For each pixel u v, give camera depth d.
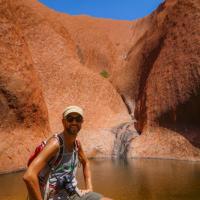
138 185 9.73
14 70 15.99
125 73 28.62
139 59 27.56
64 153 3.02
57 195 3.05
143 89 24.86
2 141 14.43
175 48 21.11
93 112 24.14
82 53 39.53
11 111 15.41
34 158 3.04
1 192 9.02
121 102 26.94
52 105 22.83
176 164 15.55
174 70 20.50
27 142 15.40
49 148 2.95
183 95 19.34
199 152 17.62
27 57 17.56
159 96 20.92
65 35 28.38
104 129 23.03
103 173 12.55
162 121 20.30
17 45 17.05
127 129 22.44
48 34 25.20
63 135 3.06
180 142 18.72
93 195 3.17
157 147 19.52
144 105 22.36
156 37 25.91
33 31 24.52
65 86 24.12
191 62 19.58
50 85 23.59
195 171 12.73
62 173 3.04
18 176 12.34
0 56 15.67
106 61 40.25
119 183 10.12
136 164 15.78
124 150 20.59
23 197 8.30
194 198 7.91
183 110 19.25
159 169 13.54
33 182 2.81
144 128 21.17
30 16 24.80
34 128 16.50
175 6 23.03
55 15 29.39
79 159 3.49
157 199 7.86
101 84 26.02
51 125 21.62
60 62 24.88
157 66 22.09
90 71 26.38
